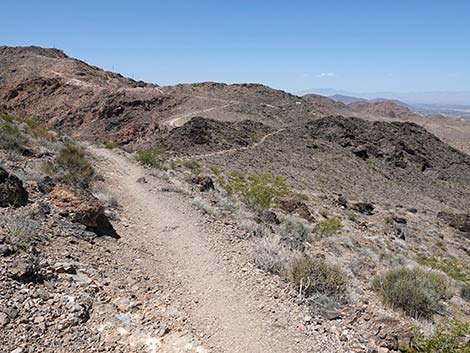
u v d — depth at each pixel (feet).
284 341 20.44
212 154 175.63
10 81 452.35
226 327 21.17
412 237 102.89
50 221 28.45
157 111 350.64
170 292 24.26
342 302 25.98
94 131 325.01
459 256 102.22
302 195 105.81
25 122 84.58
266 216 53.06
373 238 71.87
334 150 236.43
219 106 362.12
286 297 25.31
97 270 24.11
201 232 37.06
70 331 17.48
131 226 36.14
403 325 23.57
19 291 18.56
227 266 29.32
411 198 190.90
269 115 358.23
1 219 25.27
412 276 33.27
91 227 31.19
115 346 17.57
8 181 29.40
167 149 180.34
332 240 51.37
